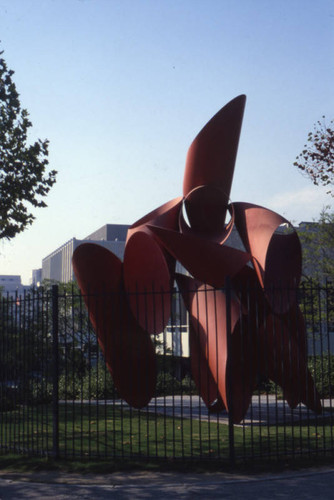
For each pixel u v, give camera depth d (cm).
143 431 1280
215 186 1486
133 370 1557
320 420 1425
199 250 1356
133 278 1494
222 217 1548
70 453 995
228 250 1352
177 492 750
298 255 1421
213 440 1133
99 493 757
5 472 891
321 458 923
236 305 1466
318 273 2806
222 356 1408
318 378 2162
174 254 1393
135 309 1492
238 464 886
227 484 784
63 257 11162
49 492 767
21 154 1440
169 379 2417
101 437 1199
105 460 938
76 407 1848
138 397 1578
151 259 1430
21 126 1438
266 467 868
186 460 913
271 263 1434
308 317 2502
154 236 1470
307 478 806
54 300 994
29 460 959
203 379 1532
